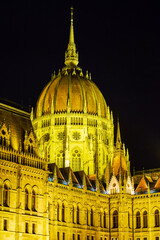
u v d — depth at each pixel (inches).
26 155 3794.3
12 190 3607.3
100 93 6727.4
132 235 5216.5
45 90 6619.1
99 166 6195.9
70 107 6343.5
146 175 5954.7
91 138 6127.0
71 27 7160.4
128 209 5270.7
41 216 3811.5
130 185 5378.9
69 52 7012.8
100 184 5433.1
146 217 5187.0
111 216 5280.5
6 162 3582.7
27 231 3659.0
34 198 3811.5
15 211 3597.4
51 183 4581.7
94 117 6358.3
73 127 6245.1
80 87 6476.4
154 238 5049.2
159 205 5093.5
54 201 4571.9
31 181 3786.9
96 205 5137.8
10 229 3526.1
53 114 6299.2
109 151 6451.8
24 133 3954.2
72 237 4741.6
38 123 6397.6
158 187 5275.6
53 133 6235.2
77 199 4911.4
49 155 6186.0
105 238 5196.9
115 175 5413.4
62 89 6456.7
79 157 6171.3
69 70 6840.6
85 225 4913.9
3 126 3693.4
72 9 7317.9
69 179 4859.7
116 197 5275.6
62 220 4702.3
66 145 6018.7
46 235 3804.1
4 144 3678.6
